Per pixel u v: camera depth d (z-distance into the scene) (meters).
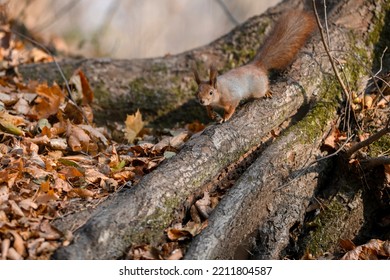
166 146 7.46
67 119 7.90
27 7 12.60
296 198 6.83
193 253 5.84
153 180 6.25
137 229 5.92
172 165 6.45
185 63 9.37
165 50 17.69
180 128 8.95
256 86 7.58
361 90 7.86
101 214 5.89
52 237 5.70
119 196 6.29
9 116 7.59
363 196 7.00
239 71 7.65
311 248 6.69
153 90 9.17
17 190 6.28
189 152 6.60
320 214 6.89
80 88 8.88
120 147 7.68
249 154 7.11
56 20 13.47
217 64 9.34
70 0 15.92
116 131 8.66
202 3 20.91
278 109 7.41
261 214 6.59
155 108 9.14
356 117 7.46
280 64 8.03
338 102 7.64
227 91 7.53
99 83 9.16
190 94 9.18
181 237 6.14
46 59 10.37
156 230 6.07
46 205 6.05
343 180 7.08
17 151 6.93
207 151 6.64
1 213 5.75
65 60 9.56
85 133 7.55
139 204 6.03
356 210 6.94
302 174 6.95
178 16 20.14
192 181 6.43
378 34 8.39
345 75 7.53
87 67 9.28
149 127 9.12
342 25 8.38
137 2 17.59
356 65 7.98
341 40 8.17
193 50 9.56
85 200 6.34
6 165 6.67
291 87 7.62
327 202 6.96
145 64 9.38
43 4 14.11
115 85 9.16
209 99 7.43
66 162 6.94
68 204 6.24
